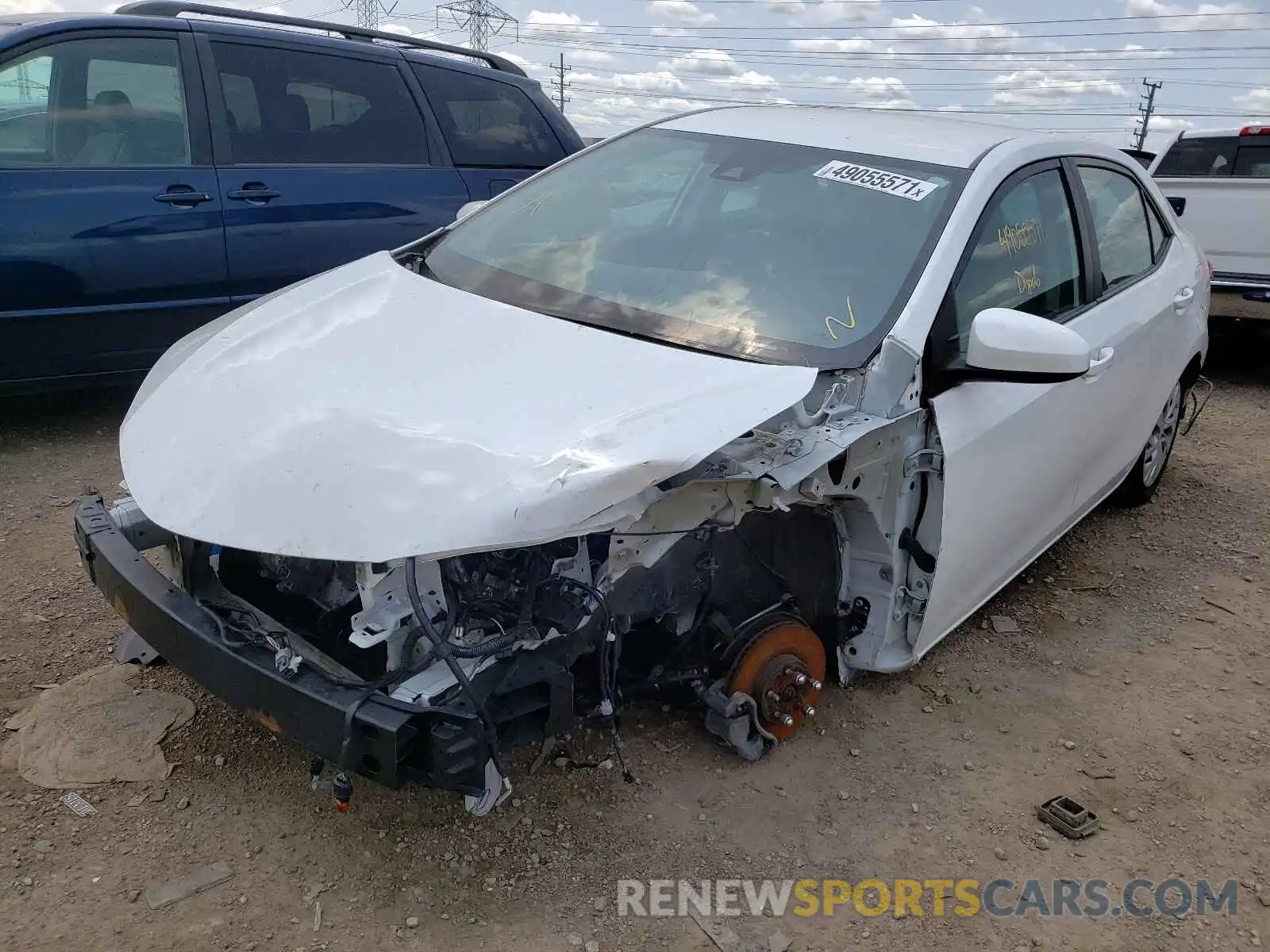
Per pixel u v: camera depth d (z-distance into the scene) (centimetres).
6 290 469
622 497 217
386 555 207
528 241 351
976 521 321
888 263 304
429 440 230
